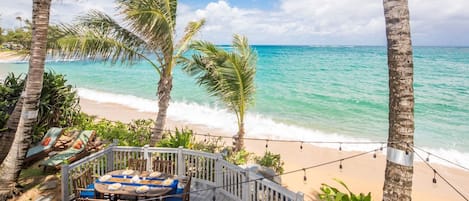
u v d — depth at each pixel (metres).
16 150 6.52
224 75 8.88
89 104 20.86
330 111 18.38
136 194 5.40
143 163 7.02
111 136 10.95
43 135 9.86
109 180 5.98
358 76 33.72
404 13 4.15
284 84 29.38
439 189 8.50
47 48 7.25
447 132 13.98
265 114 17.97
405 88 4.19
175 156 7.42
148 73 39.88
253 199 5.73
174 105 20.47
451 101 19.89
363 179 9.09
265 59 56.91
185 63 9.52
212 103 21.02
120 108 19.62
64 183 6.14
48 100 10.13
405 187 4.27
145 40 8.29
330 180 8.97
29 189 6.92
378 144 12.31
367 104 19.97
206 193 6.81
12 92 9.69
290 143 12.72
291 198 4.76
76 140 9.05
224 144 11.20
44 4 6.29
